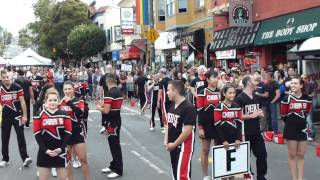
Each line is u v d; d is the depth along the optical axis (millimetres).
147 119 19016
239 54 23438
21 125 10453
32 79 18906
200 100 8414
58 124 6699
